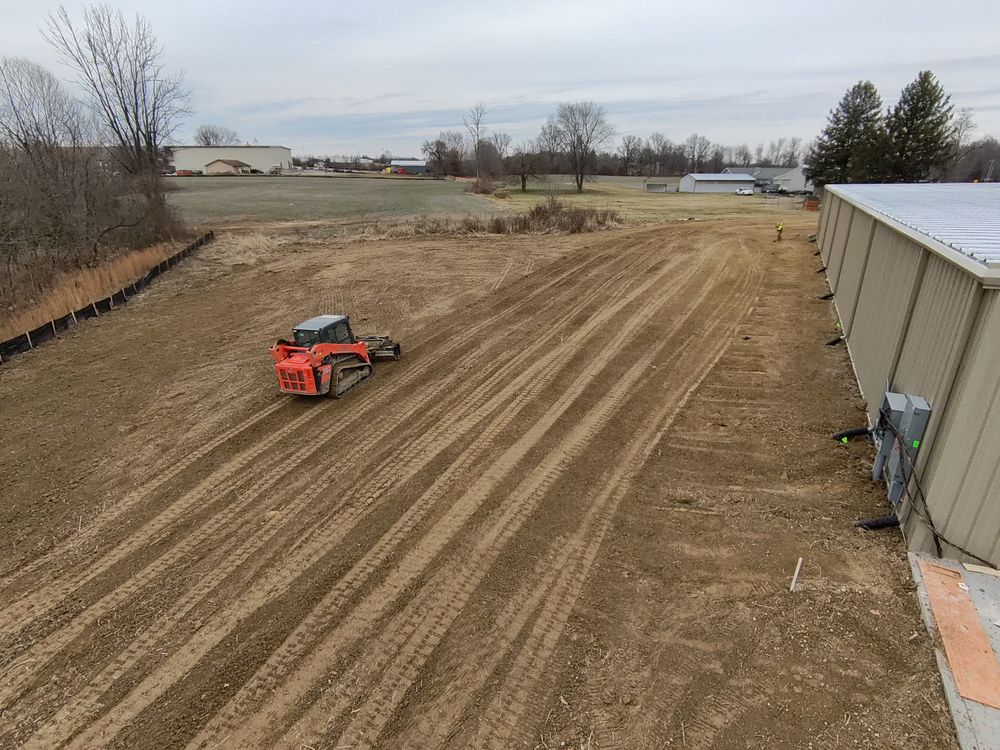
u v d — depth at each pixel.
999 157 105.69
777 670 5.12
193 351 14.13
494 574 6.52
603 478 8.37
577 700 4.97
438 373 12.38
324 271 22.56
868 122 55.44
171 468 8.95
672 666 5.24
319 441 9.64
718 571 6.41
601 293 18.48
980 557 6.01
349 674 5.32
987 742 4.32
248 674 5.36
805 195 73.81
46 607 6.27
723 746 4.50
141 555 7.04
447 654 5.50
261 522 7.58
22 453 9.52
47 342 14.96
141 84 40.59
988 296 5.49
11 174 21.59
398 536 7.21
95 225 24.23
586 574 6.48
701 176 96.31
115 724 4.94
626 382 11.72
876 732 4.51
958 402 5.90
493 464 8.79
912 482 6.62
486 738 4.68
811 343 13.80
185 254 25.88
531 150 115.31
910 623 5.48
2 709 5.12
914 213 10.33
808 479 8.14
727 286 19.39
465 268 22.38
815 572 6.28
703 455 8.91
